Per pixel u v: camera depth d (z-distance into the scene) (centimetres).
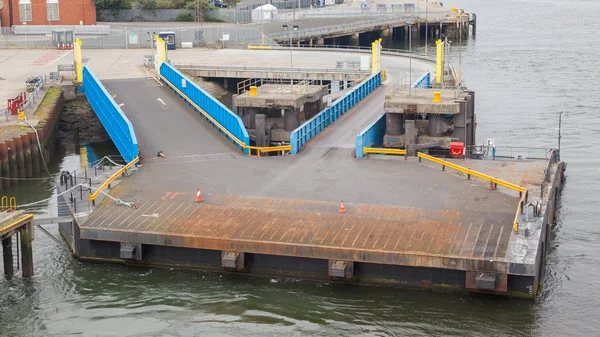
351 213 6122
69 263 6188
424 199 6347
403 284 5609
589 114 11369
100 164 7988
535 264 5359
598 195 7869
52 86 10794
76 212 6284
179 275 5912
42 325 5400
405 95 8094
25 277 5984
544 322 5303
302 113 9212
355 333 5206
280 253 5678
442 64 10869
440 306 5444
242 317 5397
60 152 9788
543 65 15800
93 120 10762
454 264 5409
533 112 11512
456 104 7594
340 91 10706
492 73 14988
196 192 6644
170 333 5250
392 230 5819
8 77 11575
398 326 5269
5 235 5731
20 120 9150
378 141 8212
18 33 16062
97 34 15775
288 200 6412
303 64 12244
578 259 6347
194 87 9275
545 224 6016
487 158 7438
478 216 6003
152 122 8800
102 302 5638
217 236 5806
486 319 5316
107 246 6097
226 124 8275
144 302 5612
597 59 16412
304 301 5541
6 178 8369
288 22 19975
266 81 11588
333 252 5578
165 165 7369
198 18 19312
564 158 9181
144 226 6009
